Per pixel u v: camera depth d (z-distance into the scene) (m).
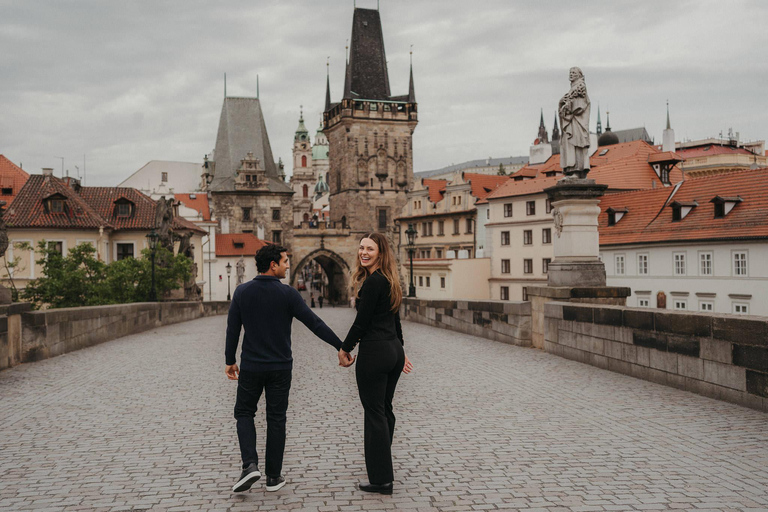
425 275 78.50
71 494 5.62
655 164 62.56
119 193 64.50
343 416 8.71
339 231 105.75
